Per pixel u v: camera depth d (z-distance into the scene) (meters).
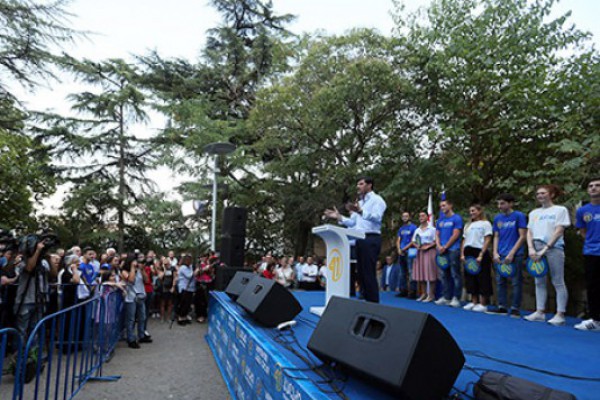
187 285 9.73
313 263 13.64
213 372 5.55
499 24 10.17
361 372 1.89
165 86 22.36
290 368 2.39
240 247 9.23
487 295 5.46
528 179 9.66
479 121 10.46
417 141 12.44
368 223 4.23
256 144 17.03
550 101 8.55
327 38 15.15
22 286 5.50
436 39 11.18
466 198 11.47
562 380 2.25
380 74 12.60
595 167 7.57
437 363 1.77
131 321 7.14
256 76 22.27
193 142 18.17
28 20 10.88
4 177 16.09
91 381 5.08
